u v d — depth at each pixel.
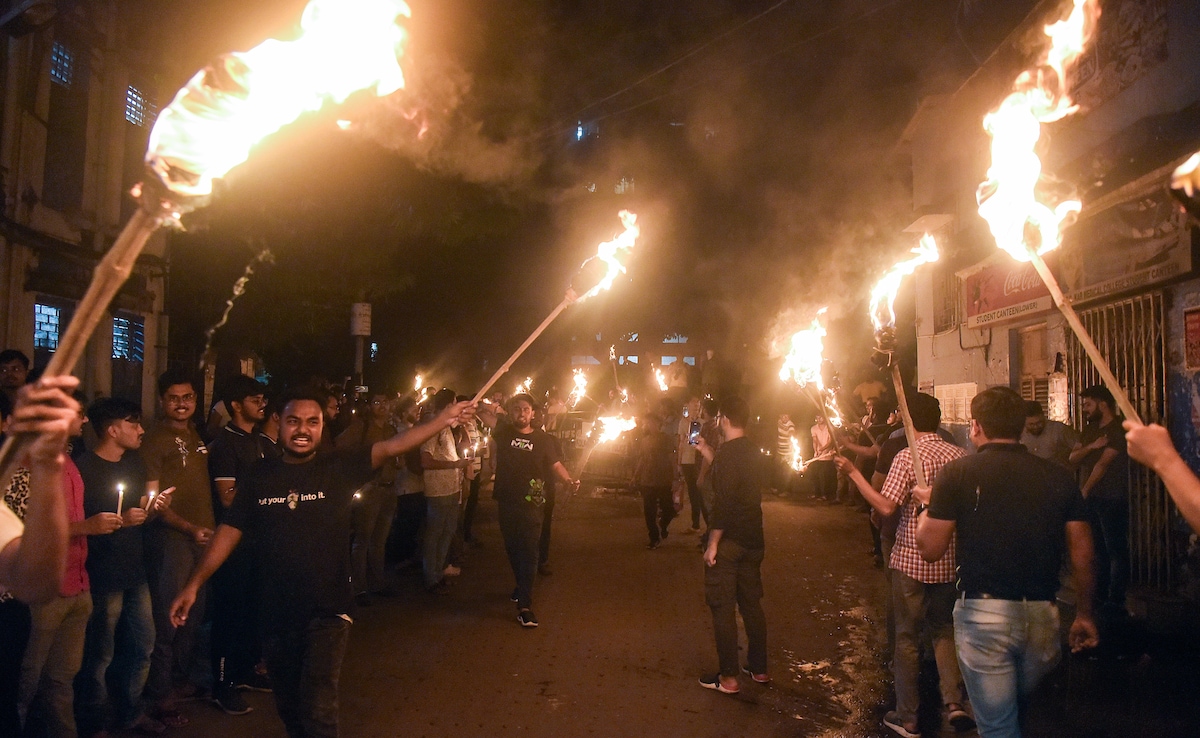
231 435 5.71
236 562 5.32
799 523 13.55
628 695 5.66
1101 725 5.20
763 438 18.33
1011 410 3.73
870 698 5.69
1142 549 7.80
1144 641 6.84
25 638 3.84
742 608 5.95
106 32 10.23
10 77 8.63
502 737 4.95
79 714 4.73
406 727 5.07
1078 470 8.07
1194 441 7.05
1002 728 3.55
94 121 10.20
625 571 9.62
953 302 12.80
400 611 7.75
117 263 1.80
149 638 4.89
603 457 18.05
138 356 11.40
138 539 4.81
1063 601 7.78
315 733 3.83
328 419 7.61
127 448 4.79
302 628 3.83
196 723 5.13
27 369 5.85
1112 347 8.22
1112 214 7.89
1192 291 7.07
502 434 7.57
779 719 5.29
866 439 12.39
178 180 1.84
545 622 7.43
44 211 9.38
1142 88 7.90
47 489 2.00
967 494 3.69
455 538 9.88
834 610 8.02
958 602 3.71
